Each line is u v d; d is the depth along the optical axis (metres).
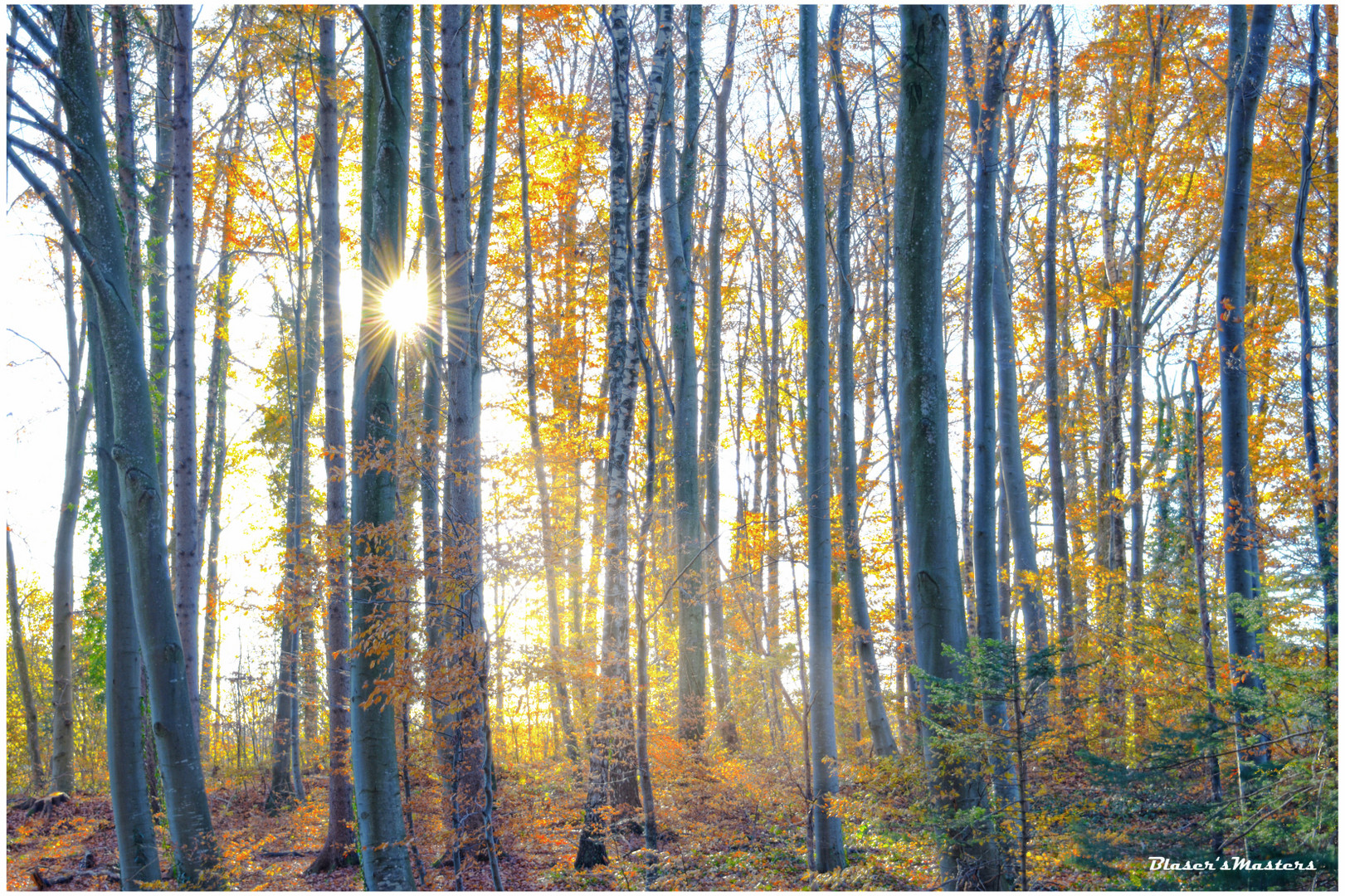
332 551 9.69
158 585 8.61
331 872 10.84
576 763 14.99
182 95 12.23
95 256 8.54
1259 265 16.50
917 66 8.70
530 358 15.27
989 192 10.42
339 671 11.29
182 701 8.72
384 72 9.24
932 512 8.48
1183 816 7.95
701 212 23.02
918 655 8.52
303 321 20.95
